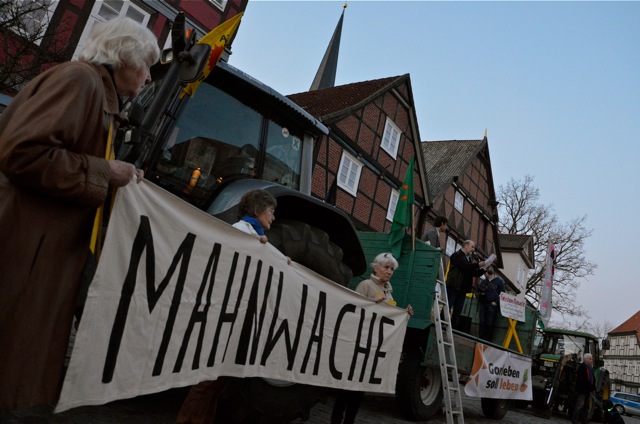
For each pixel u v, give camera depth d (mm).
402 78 21859
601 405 13898
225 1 15734
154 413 3717
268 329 3156
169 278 2375
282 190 3859
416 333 6516
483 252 32438
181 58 2932
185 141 3768
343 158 18875
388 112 21547
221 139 3992
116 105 1980
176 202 2410
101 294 2010
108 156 1924
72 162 1690
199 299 2572
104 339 2027
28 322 1648
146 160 3512
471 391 7305
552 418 12867
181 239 2449
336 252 4109
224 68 3943
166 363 2371
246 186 3812
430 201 24578
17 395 1637
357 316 4082
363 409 6672
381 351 4363
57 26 9852
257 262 3016
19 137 1589
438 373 6824
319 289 3648
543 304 16375
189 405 2865
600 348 15852
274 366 3229
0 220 1598
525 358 9539
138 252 2195
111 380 2062
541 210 42344
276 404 3648
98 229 1837
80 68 1785
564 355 13648
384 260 5000
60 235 1732
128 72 1998
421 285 6500
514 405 13703
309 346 3543
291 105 4434
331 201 18266
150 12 14055
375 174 20781
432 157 30906
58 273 1733
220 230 2717
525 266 43250
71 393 1867
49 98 1680
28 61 8680
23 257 1637
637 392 77500
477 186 31297
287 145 4547
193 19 14891
